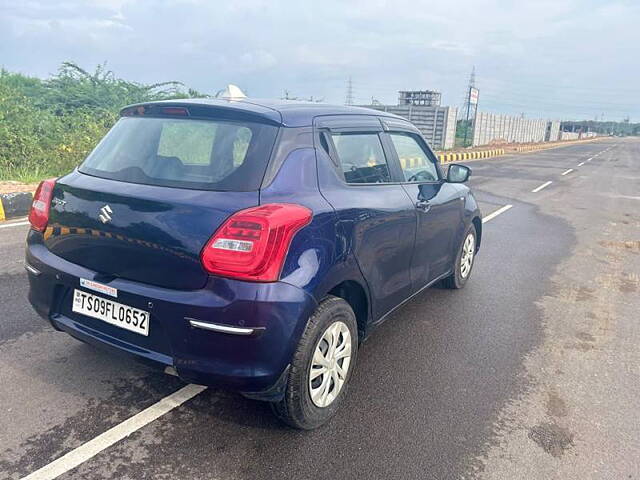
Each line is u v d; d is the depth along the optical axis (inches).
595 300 214.5
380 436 114.3
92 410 117.3
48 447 103.9
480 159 1175.0
